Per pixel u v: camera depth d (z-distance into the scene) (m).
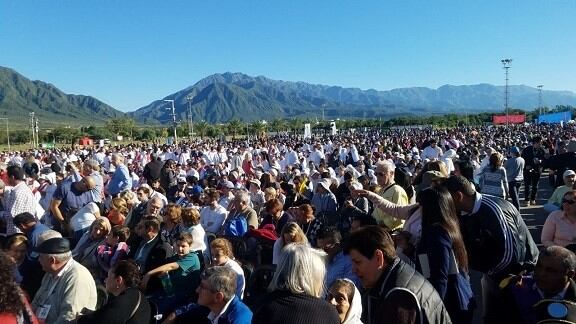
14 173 7.96
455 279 3.87
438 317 2.89
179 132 104.31
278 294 3.05
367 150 31.61
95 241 6.82
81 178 9.76
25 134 101.25
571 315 2.98
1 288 2.54
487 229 4.10
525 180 15.28
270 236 7.27
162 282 5.71
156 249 6.30
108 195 11.85
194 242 6.79
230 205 9.32
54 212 9.27
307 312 2.92
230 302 4.22
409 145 35.03
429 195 3.95
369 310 3.11
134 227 7.55
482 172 10.55
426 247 3.84
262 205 10.21
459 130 70.12
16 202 7.88
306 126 54.62
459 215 4.25
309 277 3.09
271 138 75.88
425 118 132.38
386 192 6.89
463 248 3.84
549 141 23.17
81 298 4.52
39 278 5.43
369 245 3.00
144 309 4.50
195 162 22.45
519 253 4.07
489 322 3.73
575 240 5.55
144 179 15.25
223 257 5.59
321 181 10.29
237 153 28.91
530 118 124.81
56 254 4.51
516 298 3.50
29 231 6.47
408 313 2.77
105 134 98.12
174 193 13.33
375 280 3.04
